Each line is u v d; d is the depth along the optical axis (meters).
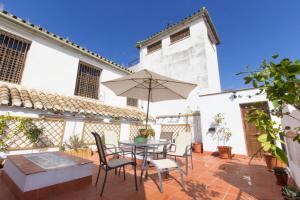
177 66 14.06
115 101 11.61
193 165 6.50
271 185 4.32
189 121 11.72
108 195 3.54
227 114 9.06
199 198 3.49
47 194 3.34
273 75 1.36
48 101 7.19
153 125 13.50
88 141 8.71
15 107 6.24
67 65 9.19
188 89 5.25
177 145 5.74
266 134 1.31
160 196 3.54
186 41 13.97
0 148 5.81
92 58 10.52
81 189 3.82
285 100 1.32
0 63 6.86
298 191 3.29
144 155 5.26
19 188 3.23
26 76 7.48
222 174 5.29
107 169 3.62
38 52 8.05
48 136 7.12
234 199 3.49
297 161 4.10
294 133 2.11
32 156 4.54
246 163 6.95
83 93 9.95
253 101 8.42
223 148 8.00
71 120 8.03
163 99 6.52
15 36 7.36
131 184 4.20
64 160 4.21
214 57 15.30
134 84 5.54
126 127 11.07
